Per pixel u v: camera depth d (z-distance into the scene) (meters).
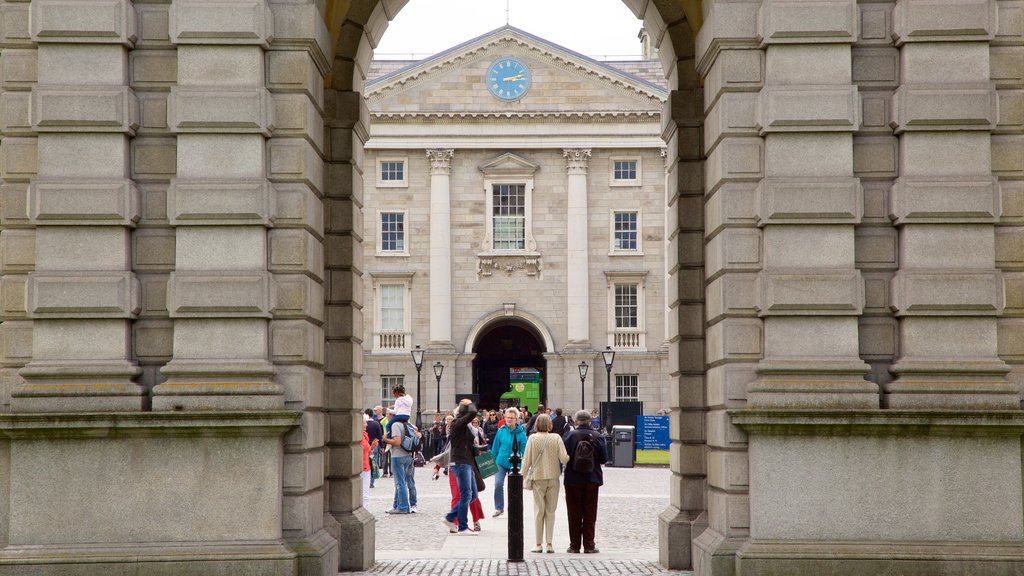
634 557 18.66
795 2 14.27
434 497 31.69
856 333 14.16
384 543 20.80
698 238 17.28
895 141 14.42
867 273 14.36
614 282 66.25
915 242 14.18
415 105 66.44
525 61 66.56
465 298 66.31
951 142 14.23
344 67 17.78
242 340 14.08
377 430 30.03
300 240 14.32
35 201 13.98
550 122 66.38
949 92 14.18
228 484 13.85
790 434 13.93
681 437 17.11
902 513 13.86
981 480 13.88
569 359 65.31
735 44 14.47
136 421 13.69
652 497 31.55
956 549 13.74
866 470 13.90
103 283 13.98
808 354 14.12
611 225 66.38
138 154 14.32
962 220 14.12
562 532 22.97
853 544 13.82
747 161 14.40
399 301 66.25
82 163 14.09
